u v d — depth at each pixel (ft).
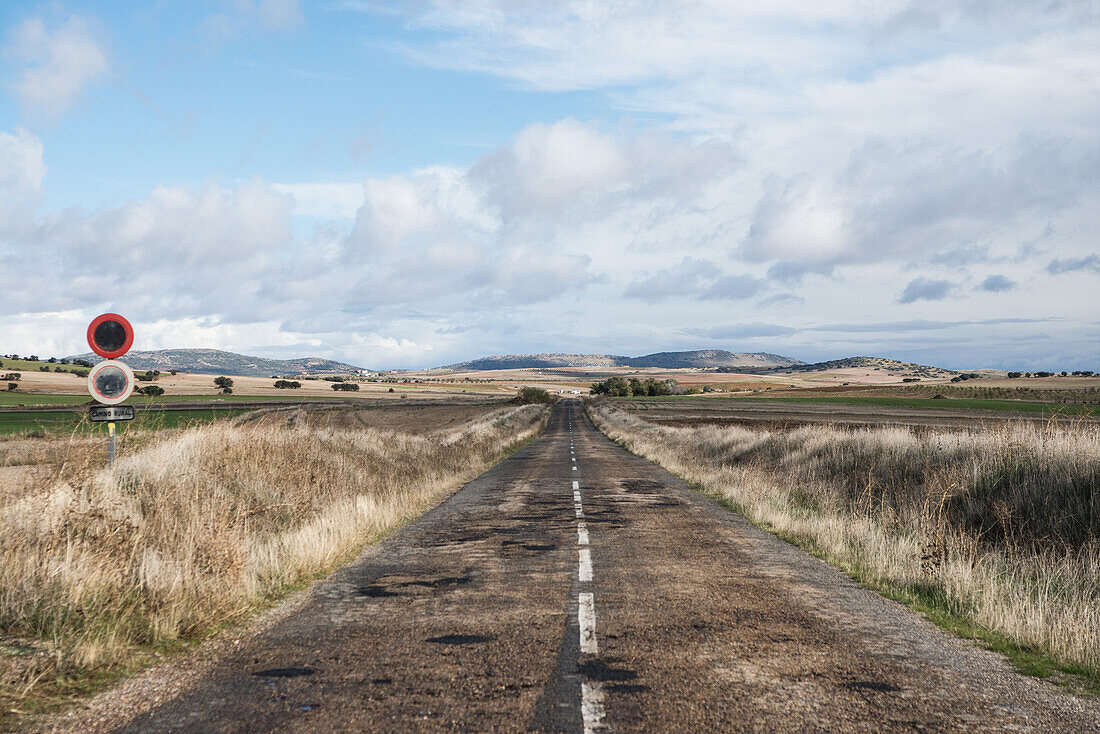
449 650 15.51
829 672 14.07
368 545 28.89
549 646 15.72
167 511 24.76
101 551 19.99
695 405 298.56
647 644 15.85
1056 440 33.37
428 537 30.73
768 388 488.44
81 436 30.32
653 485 52.13
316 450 44.14
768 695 12.84
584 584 21.83
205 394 336.70
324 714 12.09
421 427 144.77
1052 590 20.99
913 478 40.45
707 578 22.61
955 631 16.97
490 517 36.55
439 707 12.32
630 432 128.98
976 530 29.73
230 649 15.75
